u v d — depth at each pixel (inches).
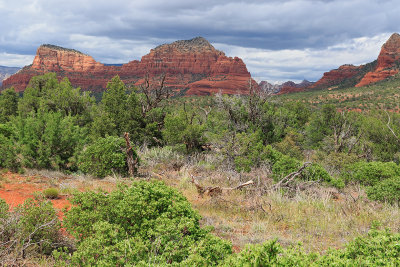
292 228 253.3
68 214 182.7
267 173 433.1
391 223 250.8
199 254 141.5
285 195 353.4
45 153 428.5
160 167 514.3
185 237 161.6
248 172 452.8
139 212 173.3
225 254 150.0
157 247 152.6
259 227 245.4
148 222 169.8
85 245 153.3
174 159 563.5
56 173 413.1
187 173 445.4
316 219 268.5
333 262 123.0
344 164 573.0
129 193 188.1
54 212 190.7
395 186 329.4
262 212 285.0
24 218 177.8
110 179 392.5
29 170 413.7
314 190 359.6
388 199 321.4
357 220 263.0
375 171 421.1
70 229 178.9
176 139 676.1
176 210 180.9
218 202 308.0
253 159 481.4
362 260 128.0
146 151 600.7
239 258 120.6
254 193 346.9
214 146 609.6
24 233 173.6
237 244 213.5
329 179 410.6
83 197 189.8
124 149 438.3
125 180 393.1
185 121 742.5
